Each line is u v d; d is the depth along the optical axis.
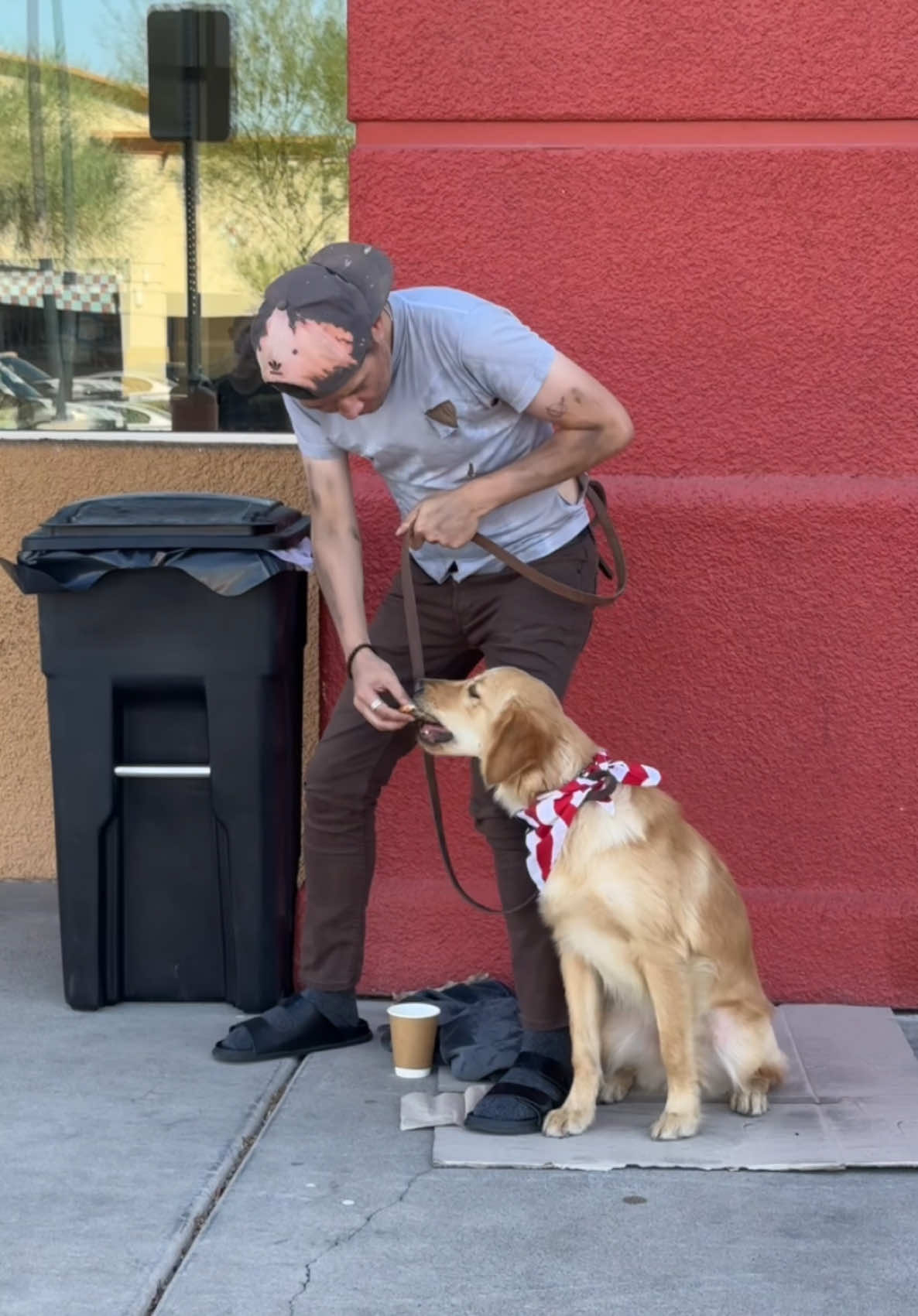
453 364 3.33
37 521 5.30
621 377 4.27
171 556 3.94
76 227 5.36
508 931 3.82
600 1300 2.72
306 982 4.01
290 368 3.21
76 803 4.12
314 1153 3.35
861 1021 4.18
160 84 5.27
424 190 4.23
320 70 5.22
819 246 4.20
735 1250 2.90
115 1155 3.31
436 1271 2.82
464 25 4.18
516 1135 3.43
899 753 4.29
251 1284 2.78
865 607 4.25
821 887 4.35
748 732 4.31
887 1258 2.88
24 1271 2.80
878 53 4.12
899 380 4.23
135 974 4.27
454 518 3.31
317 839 3.86
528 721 3.37
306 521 4.25
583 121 4.21
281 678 4.10
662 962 3.40
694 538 4.26
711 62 4.15
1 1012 4.20
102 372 5.37
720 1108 3.62
